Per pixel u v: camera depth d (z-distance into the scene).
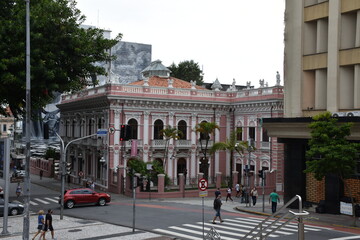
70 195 30.22
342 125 22.22
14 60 25.33
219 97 48.78
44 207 31.22
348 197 25.47
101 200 31.38
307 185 28.12
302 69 27.77
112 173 42.06
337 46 25.23
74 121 52.88
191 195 39.16
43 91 27.84
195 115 47.38
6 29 25.94
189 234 19.56
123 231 20.42
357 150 21.92
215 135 48.44
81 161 50.91
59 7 27.59
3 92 27.69
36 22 26.16
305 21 27.62
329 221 23.09
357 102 24.39
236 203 33.94
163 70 56.22
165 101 45.06
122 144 43.03
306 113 27.52
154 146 44.38
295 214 9.32
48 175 58.69
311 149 22.39
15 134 90.50
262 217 25.42
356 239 17.95
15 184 48.84
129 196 38.25
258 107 45.03
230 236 18.89
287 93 28.50
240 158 47.19
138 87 43.94
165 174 40.94
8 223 23.95
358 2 24.30
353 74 25.39
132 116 43.72
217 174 41.00
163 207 29.72
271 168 43.19
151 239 18.48
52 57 27.23
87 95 48.19
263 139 44.62
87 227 21.72
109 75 52.56
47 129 25.25
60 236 19.48
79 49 28.28
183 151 46.66
